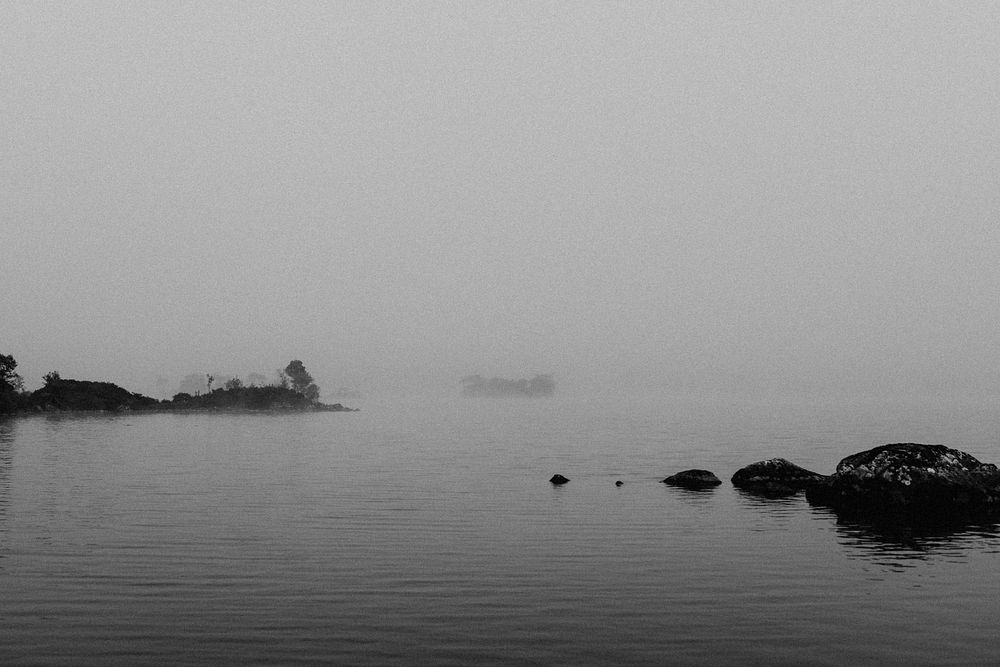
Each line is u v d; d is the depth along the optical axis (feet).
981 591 62.49
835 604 58.80
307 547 77.20
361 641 49.90
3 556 72.02
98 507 100.42
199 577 65.05
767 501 111.75
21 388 372.79
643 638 50.98
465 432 285.64
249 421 340.18
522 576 66.54
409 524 90.48
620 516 97.60
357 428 304.09
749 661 47.03
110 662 45.83
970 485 108.37
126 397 412.77
